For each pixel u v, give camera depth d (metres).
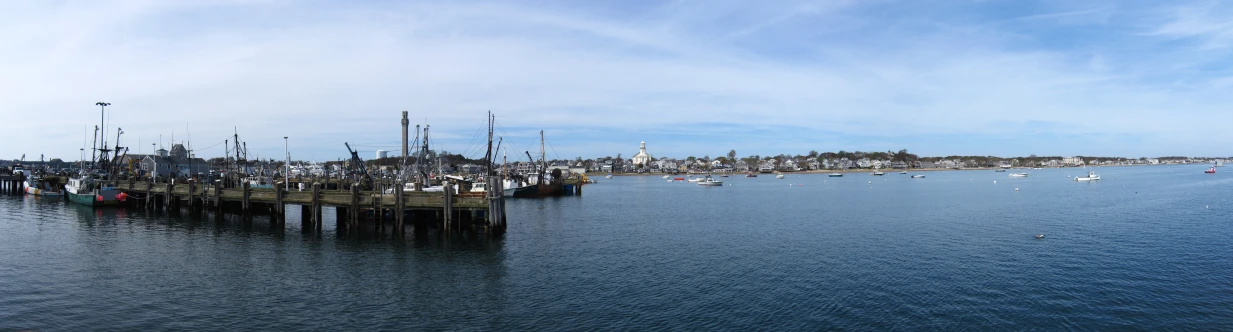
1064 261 47.25
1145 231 63.19
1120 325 32.09
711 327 32.00
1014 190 155.62
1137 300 36.28
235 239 57.59
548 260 48.59
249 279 41.72
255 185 124.25
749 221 77.88
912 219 79.31
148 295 37.34
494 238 57.78
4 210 83.69
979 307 35.09
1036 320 32.84
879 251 52.75
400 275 43.25
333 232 61.25
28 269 43.91
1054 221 74.12
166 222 70.12
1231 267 44.44
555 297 37.66
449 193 57.78
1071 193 136.62
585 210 94.31
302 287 39.69
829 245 56.28
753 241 58.97
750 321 32.94
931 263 47.09
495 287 40.06
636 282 41.28
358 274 43.50
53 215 77.69
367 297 37.50
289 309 34.88
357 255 50.06
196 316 33.38
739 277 42.69
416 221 63.62
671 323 32.69
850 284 40.50
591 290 39.22
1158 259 47.59
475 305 36.00
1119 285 39.62
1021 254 50.41
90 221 71.31
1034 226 69.00
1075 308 34.81
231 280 41.41
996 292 38.16
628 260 48.78
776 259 49.22
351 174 154.25
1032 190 154.00
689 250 53.59
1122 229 65.06
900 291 38.59
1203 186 157.75
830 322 32.69
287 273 43.59
